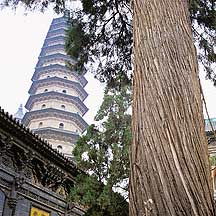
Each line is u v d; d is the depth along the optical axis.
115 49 8.79
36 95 37.62
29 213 17.08
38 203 17.98
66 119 36.78
